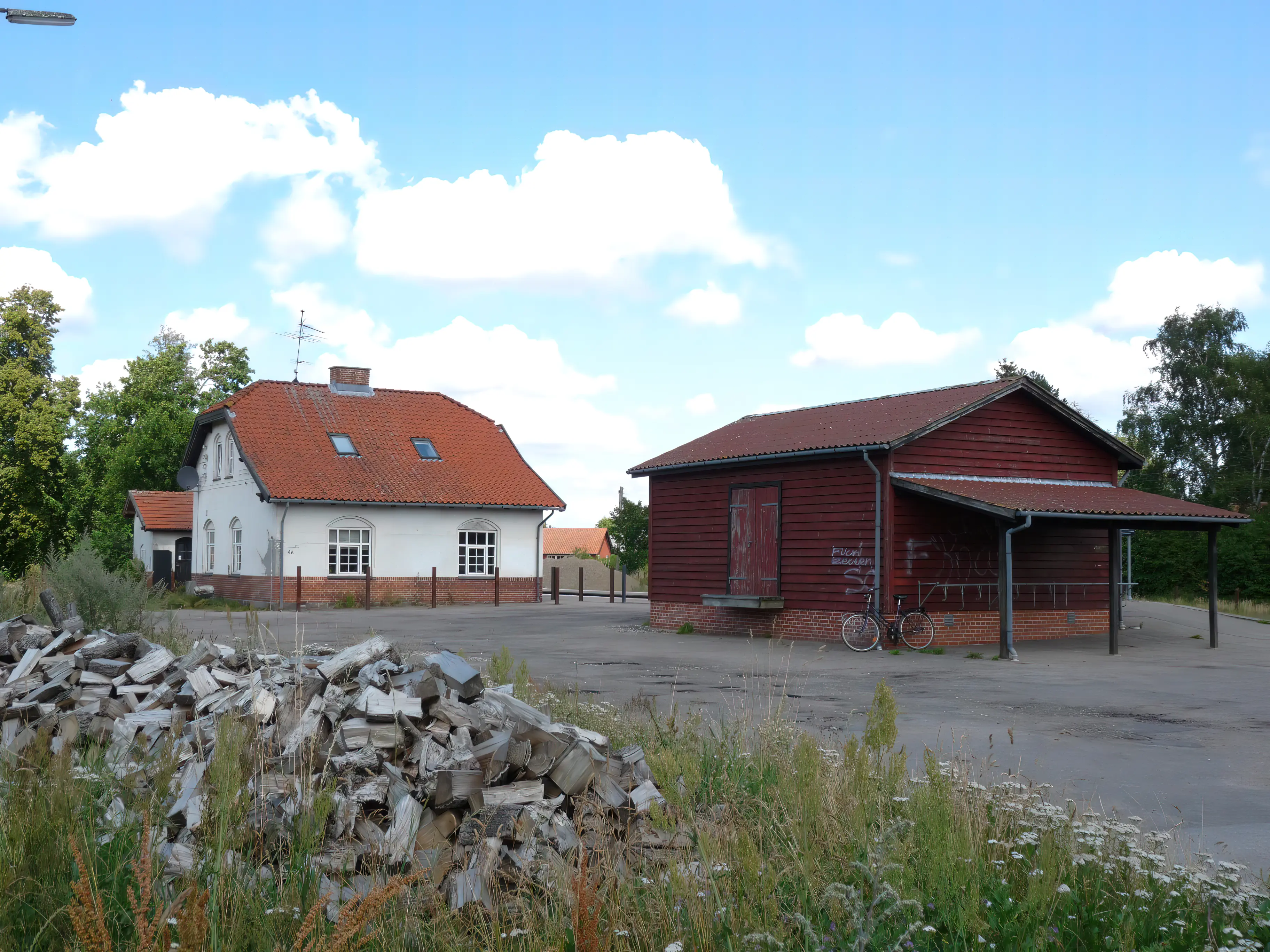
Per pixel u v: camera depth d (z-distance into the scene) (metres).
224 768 4.55
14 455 41.22
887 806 5.59
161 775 5.04
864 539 21.03
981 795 6.02
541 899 4.38
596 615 31.05
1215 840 6.75
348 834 4.89
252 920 3.98
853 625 20.52
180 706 7.40
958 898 4.34
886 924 4.23
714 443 26.20
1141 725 11.52
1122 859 5.18
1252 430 50.12
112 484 55.97
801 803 5.30
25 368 41.59
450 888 4.47
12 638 9.28
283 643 17.66
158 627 16.17
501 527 38.94
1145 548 41.09
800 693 13.74
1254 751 10.05
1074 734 10.90
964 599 21.48
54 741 6.81
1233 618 28.11
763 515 23.33
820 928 4.16
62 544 40.50
